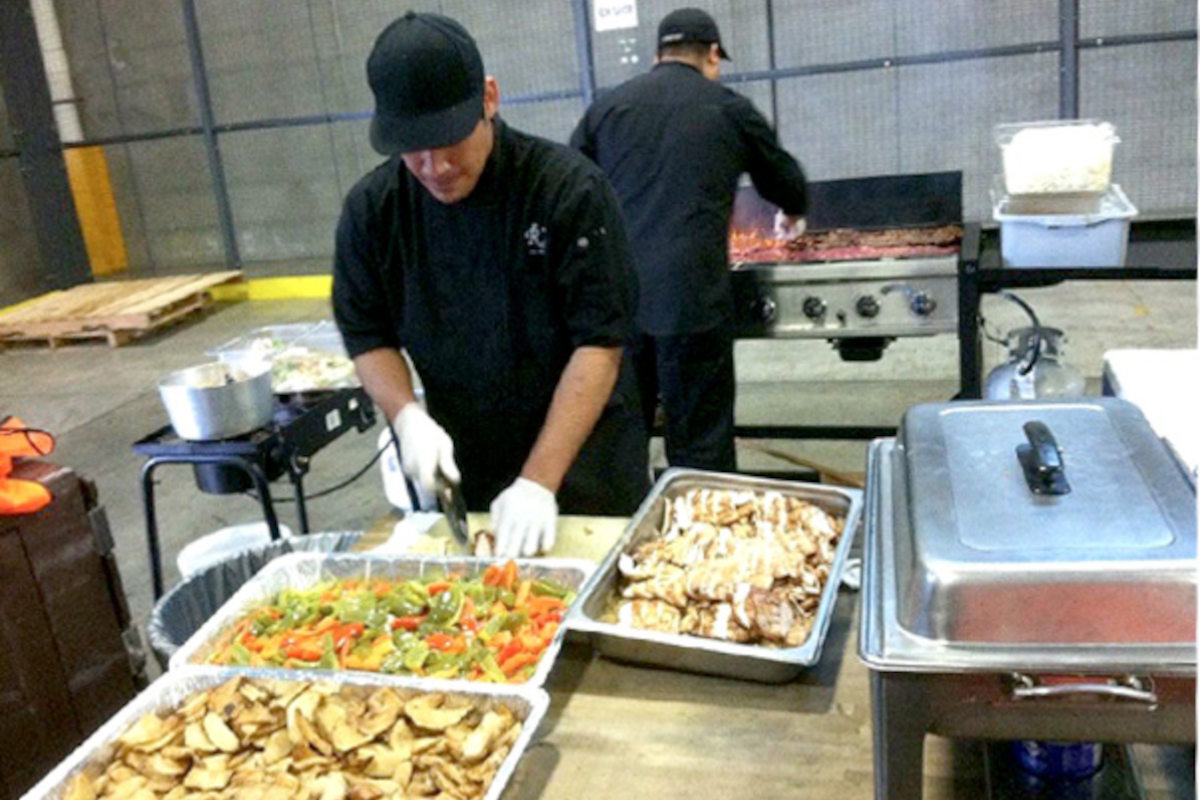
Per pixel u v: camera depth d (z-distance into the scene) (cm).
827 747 124
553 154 188
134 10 762
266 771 124
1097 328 506
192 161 794
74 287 781
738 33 655
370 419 320
